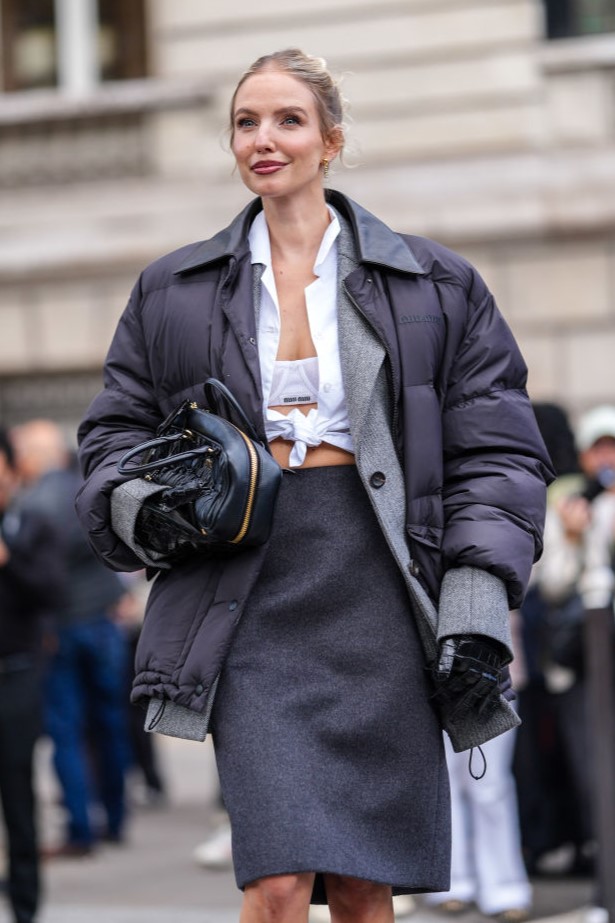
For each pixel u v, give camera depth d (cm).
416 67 2036
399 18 2041
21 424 2197
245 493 493
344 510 516
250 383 512
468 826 977
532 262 1995
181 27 2134
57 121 2175
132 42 2175
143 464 516
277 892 486
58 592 958
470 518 510
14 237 2186
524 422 525
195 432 508
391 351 514
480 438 520
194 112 2127
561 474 1028
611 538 986
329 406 518
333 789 498
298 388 520
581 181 1977
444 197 2020
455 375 526
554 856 1232
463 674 498
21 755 942
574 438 1041
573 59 1989
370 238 525
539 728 1093
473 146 2017
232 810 495
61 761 1243
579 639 977
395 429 517
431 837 515
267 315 526
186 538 502
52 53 2217
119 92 2142
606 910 839
